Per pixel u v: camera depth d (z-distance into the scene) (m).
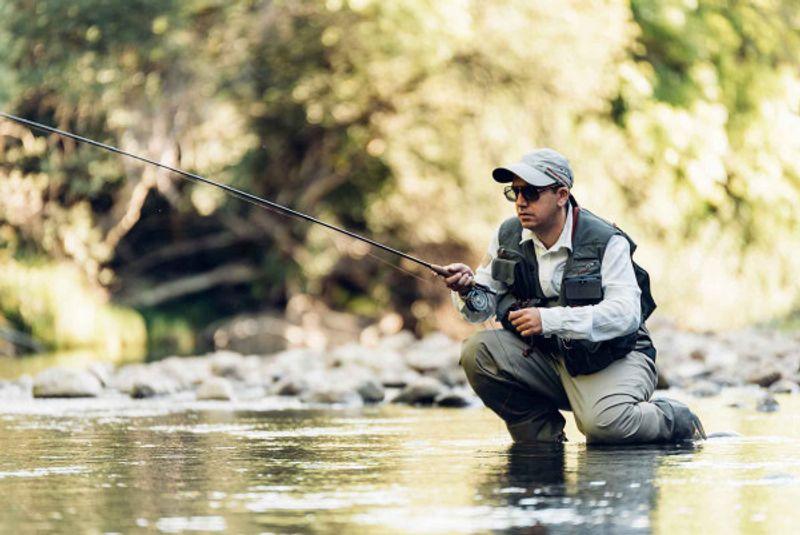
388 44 20.17
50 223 21.30
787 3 25.80
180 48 19.97
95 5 19.47
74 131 20.92
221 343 21.98
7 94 19.70
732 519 3.55
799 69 25.78
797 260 25.58
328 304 23.94
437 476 4.53
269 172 22.62
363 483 4.36
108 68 20.00
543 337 5.74
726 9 25.27
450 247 22.52
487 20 20.38
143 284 24.30
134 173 21.06
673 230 23.31
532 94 20.84
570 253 5.55
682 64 23.89
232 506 3.85
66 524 3.53
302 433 6.38
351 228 22.95
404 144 21.06
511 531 3.38
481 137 21.00
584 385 5.65
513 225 5.79
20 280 20.72
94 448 5.63
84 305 21.36
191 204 21.75
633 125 22.33
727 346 14.19
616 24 21.09
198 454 5.36
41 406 8.41
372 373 11.08
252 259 24.64
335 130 21.41
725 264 24.52
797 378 9.91
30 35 19.75
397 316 23.12
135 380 9.83
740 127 24.94
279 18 20.52
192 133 21.05
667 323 18.23
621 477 4.46
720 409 7.75
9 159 20.67
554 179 5.49
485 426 6.78
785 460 4.95
